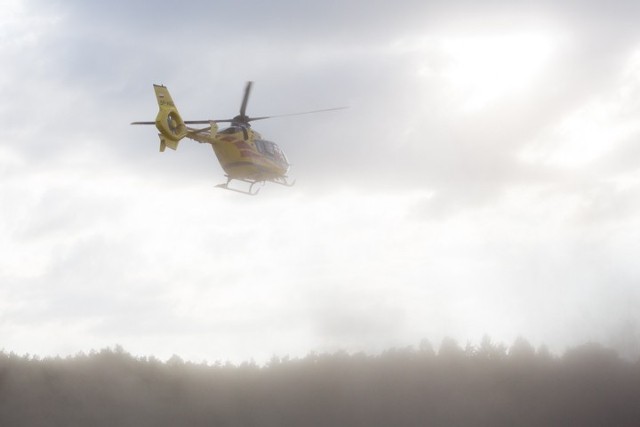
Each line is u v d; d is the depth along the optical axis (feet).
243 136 271.49
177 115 256.73
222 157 272.51
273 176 282.15
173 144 256.32
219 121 269.23
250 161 270.46
